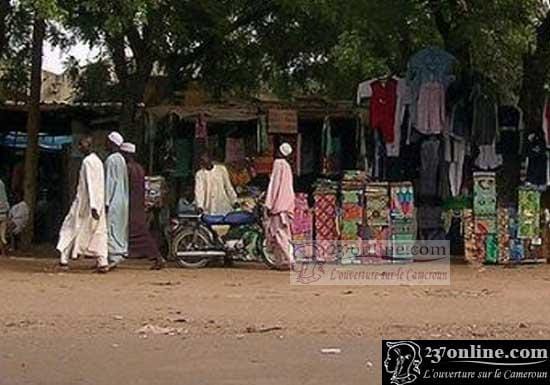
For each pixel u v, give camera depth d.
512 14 16.73
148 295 12.35
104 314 10.90
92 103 21.12
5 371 8.23
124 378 7.98
